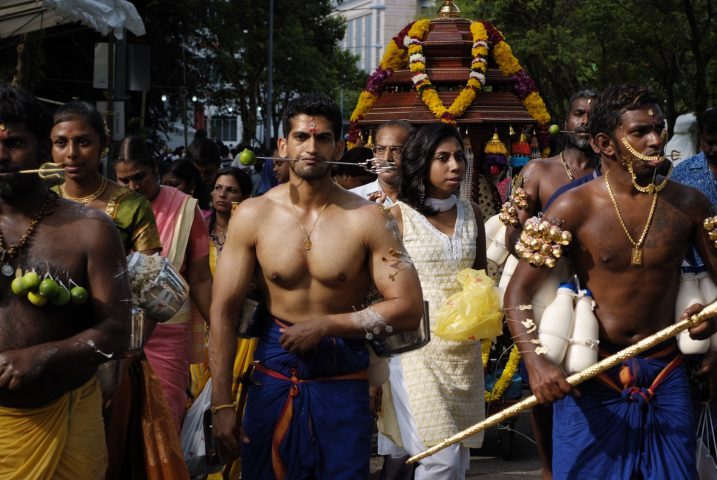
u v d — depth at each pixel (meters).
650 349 4.36
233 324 4.43
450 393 5.62
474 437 5.73
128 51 13.73
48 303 3.68
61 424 3.77
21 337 3.68
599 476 4.36
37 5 10.76
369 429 4.41
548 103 30.97
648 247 4.29
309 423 4.30
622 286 4.33
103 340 3.67
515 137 9.34
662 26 23.69
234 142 62.44
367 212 4.37
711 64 24.92
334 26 44.50
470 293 5.32
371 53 116.69
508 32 29.83
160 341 5.73
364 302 4.46
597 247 4.33
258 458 4.41
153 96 31.00
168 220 5.82
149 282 4.37
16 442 3.71
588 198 4.35
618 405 4.34
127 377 4.54
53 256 3.69
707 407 4.99
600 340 4.39
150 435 4.55
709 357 4.56
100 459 3.96
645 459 4.32
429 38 9.33
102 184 5.15
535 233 4.31
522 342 4.35
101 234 3.76
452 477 5.61
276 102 44.94
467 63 9.35
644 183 4.28
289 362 4.33
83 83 25.81
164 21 30.50
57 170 3.54
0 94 3.62
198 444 6.11
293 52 39.94
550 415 5.59
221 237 7.44
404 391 5.62
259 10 37.41
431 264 5.71
